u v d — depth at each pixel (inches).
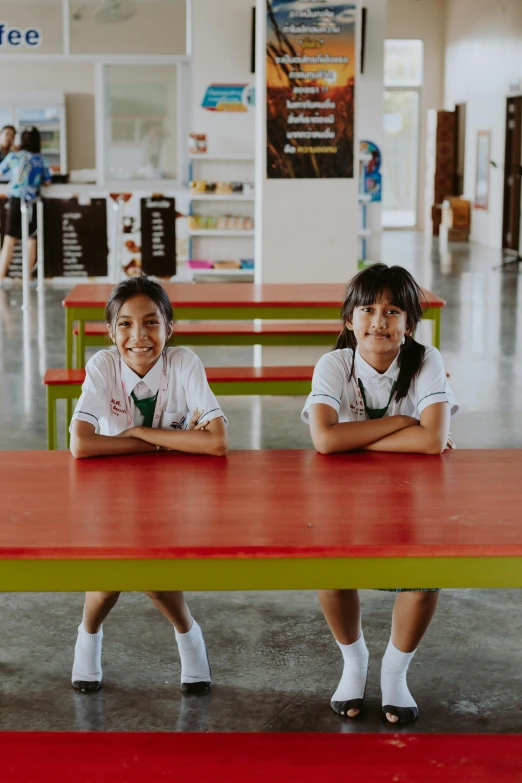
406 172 869.2
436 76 845.2
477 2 722.8
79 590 77.6
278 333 211.5
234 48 474.6
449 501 89.3
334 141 290.7
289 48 283.7
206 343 211.6
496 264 575.2
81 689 114.8
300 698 113.2
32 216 451.5
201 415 107.5
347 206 294.5
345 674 110.4
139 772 77.4
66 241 408.2
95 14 478.6
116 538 78.7
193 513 85.4
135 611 137.7
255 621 134.8
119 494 91.3
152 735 82.1
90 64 566.3
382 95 477.7
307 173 291.9
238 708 110.9
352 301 108.3
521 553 77.5
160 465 101.5
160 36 483.5
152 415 111.9
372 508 87.0
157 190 482.9
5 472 98.6
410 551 77.1
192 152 475.2
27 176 446.9
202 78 476.7
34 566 77.1
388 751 80.0
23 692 114.5
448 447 112.2
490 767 78.0
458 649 126.5
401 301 106.4
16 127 558.3
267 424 240.8
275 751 79.9
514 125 635.5
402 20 838.5
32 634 130.8
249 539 78.6
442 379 109.7
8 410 247.6
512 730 106.9
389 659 108.3
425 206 846.5
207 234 482.9
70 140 575.5
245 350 328.5
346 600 106.3
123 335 108.8
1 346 323.3
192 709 110.6
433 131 796.6
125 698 113.1
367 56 472.1
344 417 113.0
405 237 773.9
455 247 682.8
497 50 669.9
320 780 76.4
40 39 479.5
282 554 76.8
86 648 114.7
